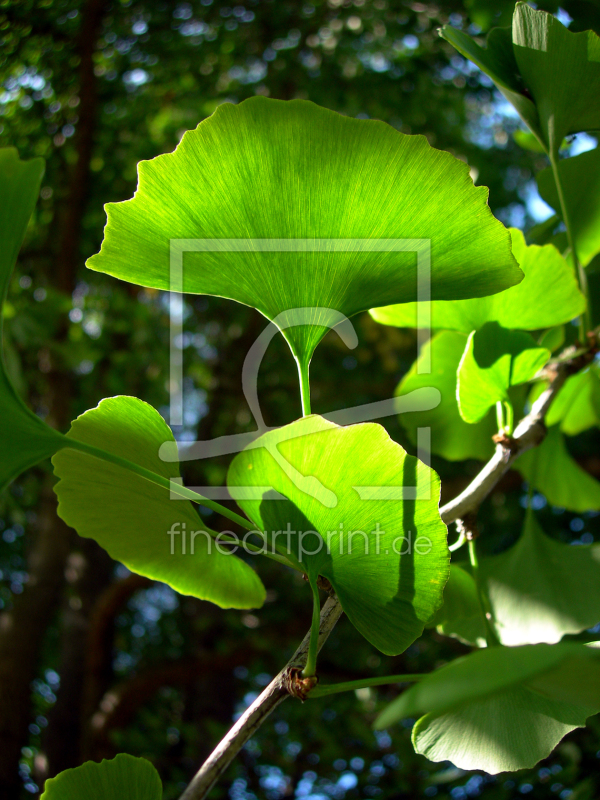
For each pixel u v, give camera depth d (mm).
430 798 713
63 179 1074
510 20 331
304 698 150
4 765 885
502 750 166
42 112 1027
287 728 1041
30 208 153
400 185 156
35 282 1065
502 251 163
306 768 918
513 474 946
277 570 1154
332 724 990
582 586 207
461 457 265
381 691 944
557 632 202
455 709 171
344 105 1167
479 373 192
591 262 248
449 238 161
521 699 171
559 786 576
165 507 174
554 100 203
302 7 1145
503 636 209
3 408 153
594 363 274
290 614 1137
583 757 569
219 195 158
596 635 211
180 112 1217
